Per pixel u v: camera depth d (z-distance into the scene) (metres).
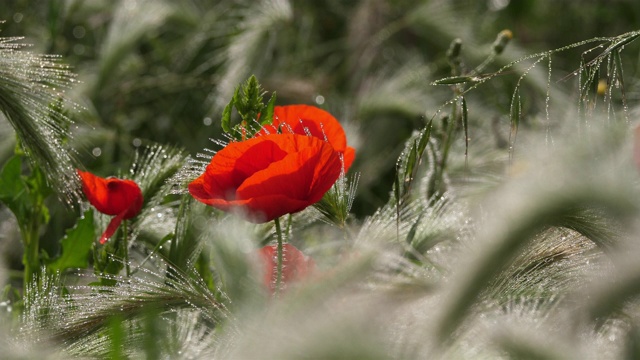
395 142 4.12
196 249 2.92
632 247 2.75
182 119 4.53
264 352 2.71
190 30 4.78
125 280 2.88
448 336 2.71
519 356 2.74
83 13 4.71
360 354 2.70
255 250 2.84
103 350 2.83
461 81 2.90
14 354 2.79
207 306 2.85
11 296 3.05
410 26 4.76
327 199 2.88
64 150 2.94
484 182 2.98
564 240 2.82
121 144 4.07
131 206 2.94
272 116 2.92
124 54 4.20
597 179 2.73
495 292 2.78
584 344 2.76
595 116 2.87
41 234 3.39
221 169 2.85
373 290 2.76
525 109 3.27
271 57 4.72
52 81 2.97
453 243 2.87
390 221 2.91
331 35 5.21
